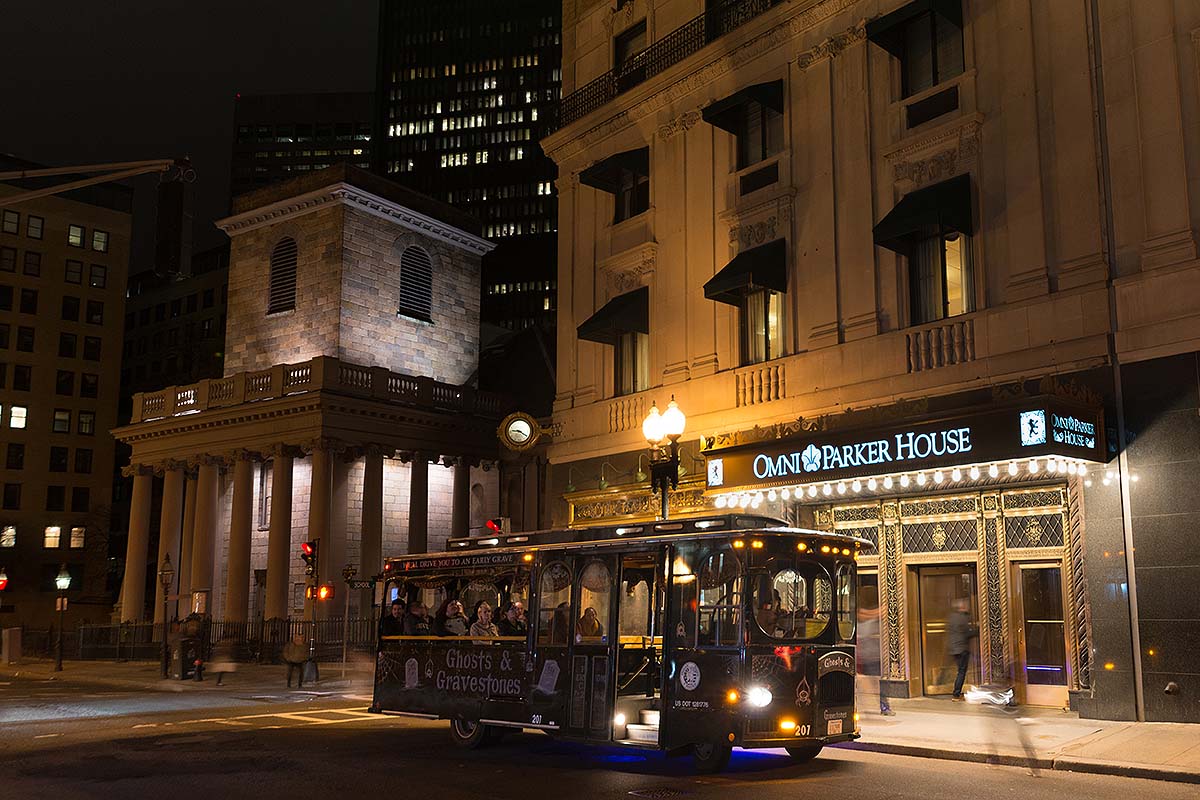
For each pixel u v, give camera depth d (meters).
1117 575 17.02
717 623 13.20
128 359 102.31
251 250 47.59
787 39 24.20
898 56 21.75
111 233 92.19
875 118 22.09
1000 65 19.81
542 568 15.34
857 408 21.19
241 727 18.92
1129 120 17.80
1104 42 18.25
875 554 21.09
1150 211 17.34
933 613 20.44
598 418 27.97
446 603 16.89
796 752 14.03
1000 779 12.45
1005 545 19.11
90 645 46.16
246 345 46.81
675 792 11.61
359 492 43.72
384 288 45.56
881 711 18.11
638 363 27.55
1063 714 17.55
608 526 14.96
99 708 23.17
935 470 18.92
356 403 40.66
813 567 13.84
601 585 14.50
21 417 85.19
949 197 19.88
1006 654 18.89
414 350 46.53
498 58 157.88
